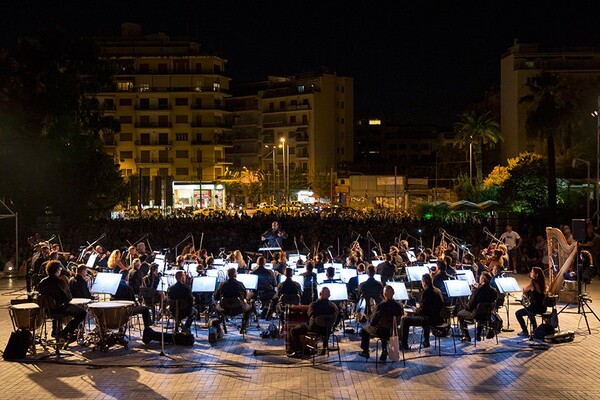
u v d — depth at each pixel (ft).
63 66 161.89
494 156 332.39
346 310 62.85
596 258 95.66
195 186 342.64
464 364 47.73
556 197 171.32
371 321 48.60
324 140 400.06
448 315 51.52
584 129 199.00
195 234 127.85
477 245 111.96
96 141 161.89
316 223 135.54
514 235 101.91
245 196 353.51
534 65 296.10
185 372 45.65
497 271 59.82
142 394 40.52
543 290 55.93
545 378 43.93
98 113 171.83
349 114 416.05
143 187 233.35
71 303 51.62
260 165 412.16
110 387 42.04
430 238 123.34
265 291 62.08
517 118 295.48
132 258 73.05
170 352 51.65
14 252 114.21
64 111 157.07
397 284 53.72
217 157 366.22
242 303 56.44
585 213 146.00
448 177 357.61
